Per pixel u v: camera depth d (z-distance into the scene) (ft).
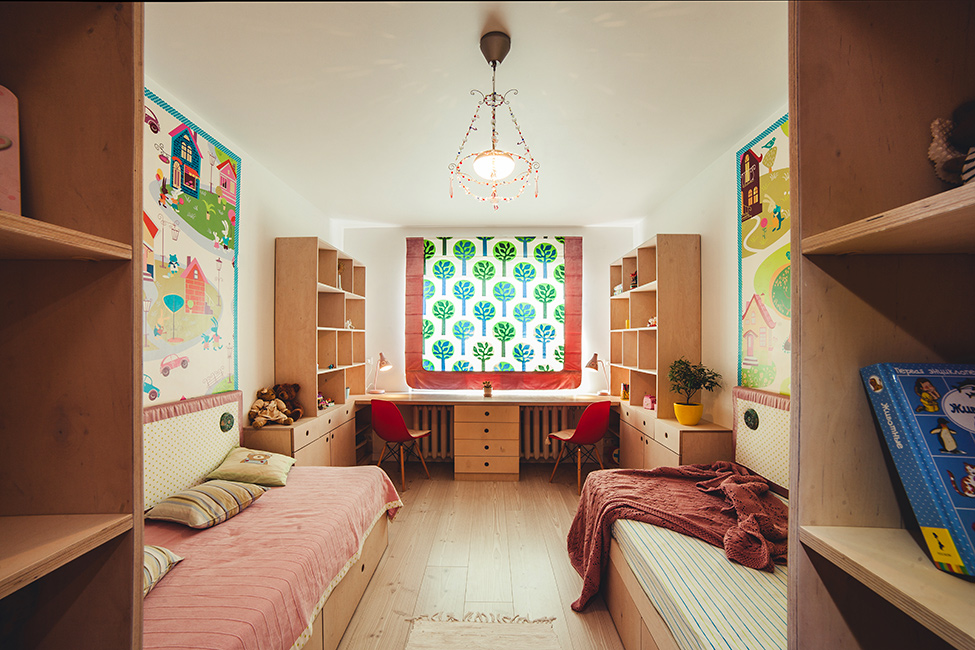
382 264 16.55
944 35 2.38
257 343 10.53
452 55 6.35
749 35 5.91
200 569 5.28
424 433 13.74
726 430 9.66
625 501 7.31
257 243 10.50
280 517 6.81
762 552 5.55
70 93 2.35
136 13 2.34
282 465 8.66
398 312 16.52
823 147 2.34
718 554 5.81
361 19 5.60
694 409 10.21
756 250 8.84
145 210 7.11
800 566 2.30
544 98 7.50
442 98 7.54
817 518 2.33
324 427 11.51
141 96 2.39
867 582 1.95
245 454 8.75
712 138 9.16
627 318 15.55
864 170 2.35
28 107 2.36
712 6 5.39
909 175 2.35
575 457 15.81
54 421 2.37
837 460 2.33
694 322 11.30
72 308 2.37
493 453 13.91
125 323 2.36
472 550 9.18
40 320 2.37
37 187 2.36
